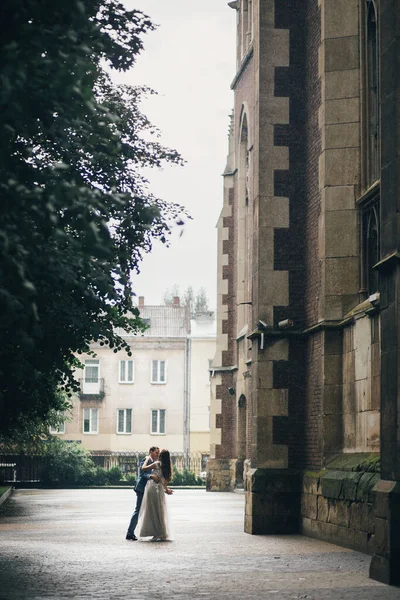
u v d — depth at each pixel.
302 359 21.64
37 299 10.13
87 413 72.12
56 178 8.54
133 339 72.88
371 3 20.05
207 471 44.53
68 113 8.34
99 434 72.00
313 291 21.22
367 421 17.81
